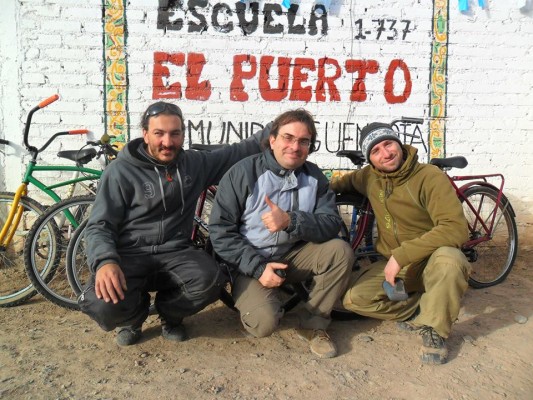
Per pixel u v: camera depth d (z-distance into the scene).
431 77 4.80
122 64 4.49
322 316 3.15
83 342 3.18
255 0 4.55
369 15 4.69
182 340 3.19
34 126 4.46
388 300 3.23
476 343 3.19
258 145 3.55
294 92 4.68
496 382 2.79
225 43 4.57
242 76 4.62
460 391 2.70
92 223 2.87
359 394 2.66
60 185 4.02
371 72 4.74
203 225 3.76
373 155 3.11
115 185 2.94
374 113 4.79
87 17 4.42
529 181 4.99
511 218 4.35
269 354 3.05
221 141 4.66
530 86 4.90
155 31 4.49
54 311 3.69
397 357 3.04
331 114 4.74
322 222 3.01
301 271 3.14
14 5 4.35
